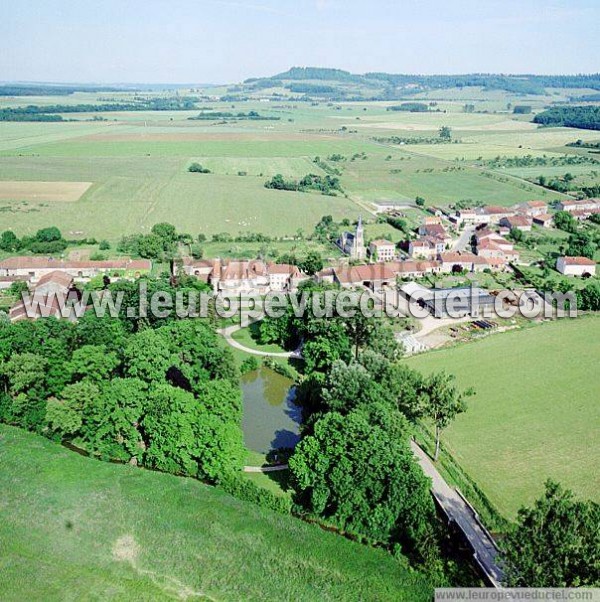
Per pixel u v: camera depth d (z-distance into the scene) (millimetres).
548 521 76312
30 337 131125
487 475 107375
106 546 89812
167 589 82562
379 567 86875
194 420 106812
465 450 115438
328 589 82875
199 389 124438
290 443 120312
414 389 123000
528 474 107500
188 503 98562
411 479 92438
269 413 132375
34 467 107062
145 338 129875
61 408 113062
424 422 124938
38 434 119062
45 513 95812
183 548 89438
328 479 95688
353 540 93062
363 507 93375
